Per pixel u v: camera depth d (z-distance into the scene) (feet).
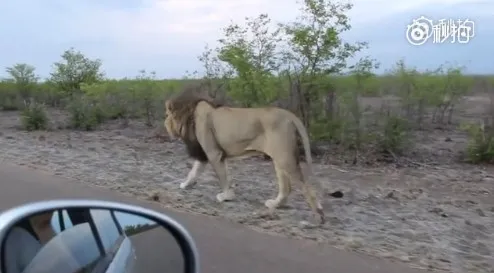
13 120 78.95
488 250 22.15
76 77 93.81
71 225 8.65
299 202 29.27
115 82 81.15
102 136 60.64
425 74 68.28
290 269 18.99
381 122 46.60
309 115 46.21
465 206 30.68
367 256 20.57
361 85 47.70
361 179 37.60
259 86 46.52
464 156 46.52
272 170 39.70
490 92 71.05
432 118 68.69
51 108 93.04
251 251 20.83
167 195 30.09
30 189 30.91
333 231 23.99
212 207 27.99
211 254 20.34
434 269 19.38
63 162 41.27
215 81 52.39
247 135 27.53
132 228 10.09
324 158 44.19
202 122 29.07
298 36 45.14
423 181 37.76
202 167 31.76
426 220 26.61
